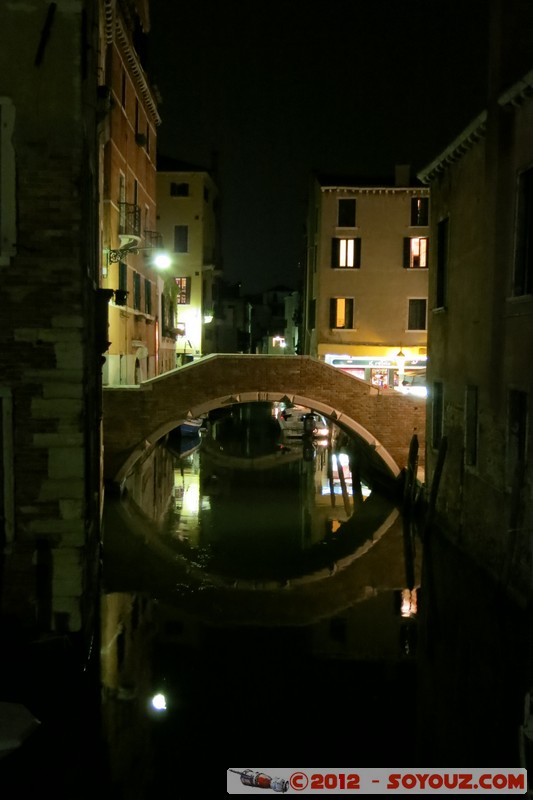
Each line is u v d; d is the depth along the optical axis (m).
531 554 10.59
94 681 9.48
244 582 13.89
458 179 15.12
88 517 9.01
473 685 9.59
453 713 8.83
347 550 16.05
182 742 8.05
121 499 19.86
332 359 32.53
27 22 8.18
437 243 17.00
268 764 7.63
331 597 13.13
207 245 45.66
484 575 12.84
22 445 8.33
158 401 20.08
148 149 30.23
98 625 10.79
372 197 32.28
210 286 47.41
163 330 34.72
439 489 16.59
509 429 11.88
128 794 7.08
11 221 8.20
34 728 7.43
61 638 8.36
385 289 32.44
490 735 8.43
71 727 8.17
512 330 11.76
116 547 15.80
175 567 14.63
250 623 11.78
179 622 11.75
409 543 16.64
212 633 11.33
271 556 15.54
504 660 10.62
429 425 17.72
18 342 8.27
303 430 34.69
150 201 30.94
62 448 8.36
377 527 17.94
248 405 60.69
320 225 32.69
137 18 27.12
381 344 32.47
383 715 8.80
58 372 8.30
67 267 8.26
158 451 30.25
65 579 8.43
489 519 12.76
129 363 24.95
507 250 12.00
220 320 53.47
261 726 8.39
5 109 8.17
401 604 12.82
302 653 10.59
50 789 7.18
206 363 20.23
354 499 21.00
